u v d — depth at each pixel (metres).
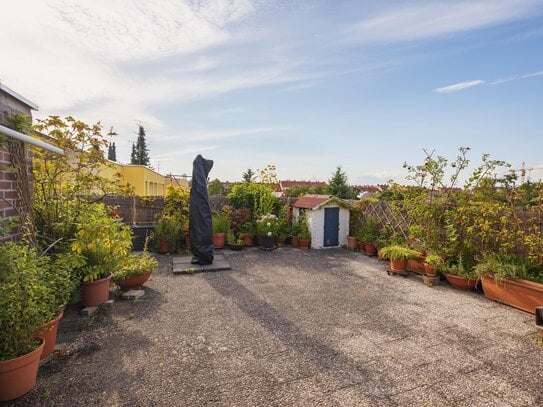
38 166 4.64
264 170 12.20
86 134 5.02
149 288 5.19
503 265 4.71
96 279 4.14
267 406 2.28
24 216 3.67
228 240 8.93
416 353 3.13
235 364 2.87
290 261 7.47
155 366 2.81
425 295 5.02
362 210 9.33
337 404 2.32
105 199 9.16
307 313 4.18
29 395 2.35
